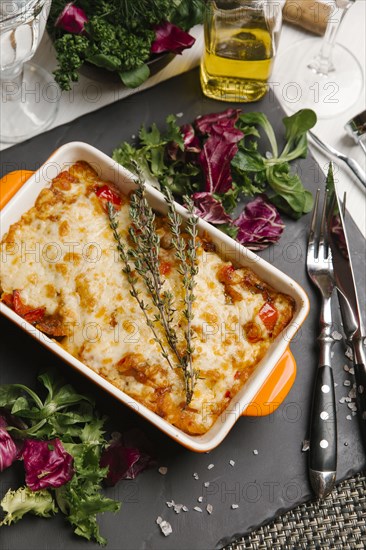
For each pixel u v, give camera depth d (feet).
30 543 2.24
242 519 2.27
